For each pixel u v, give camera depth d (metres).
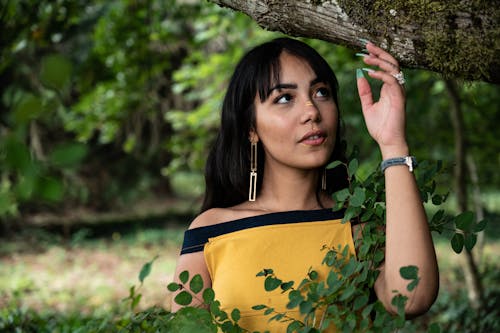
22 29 3.40
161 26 6.40
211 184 1.93
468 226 1.53
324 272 1.64
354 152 1.89
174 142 8.20
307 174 1.76
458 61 1.44
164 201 21.67
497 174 7.60
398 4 1.45
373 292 1.59
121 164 17.48
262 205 1.80
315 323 1.55
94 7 5.95
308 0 1.54
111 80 6.44
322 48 5.86
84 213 17.56
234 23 6.54
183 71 7.57
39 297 8.71
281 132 1.68
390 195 1.47
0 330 2.95
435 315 6.04
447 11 1.41
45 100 0.95
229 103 1.82
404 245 1.42
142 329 1.84
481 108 6.49
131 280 10.52
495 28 1.39
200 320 1.46
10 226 14.77
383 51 1.51
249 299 1.63
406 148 1.50
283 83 1.67
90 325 2.42
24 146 0.91
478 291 5.59
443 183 6.48
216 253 1.72
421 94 6.54
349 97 5.95
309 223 1.70
